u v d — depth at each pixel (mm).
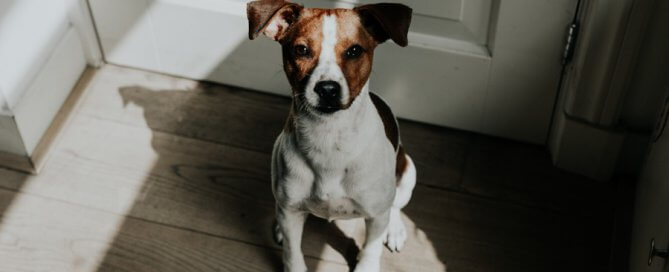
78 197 2125
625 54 1873
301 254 1902
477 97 2191
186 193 2141
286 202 1722
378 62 2178
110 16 2316
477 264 1987
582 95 2010
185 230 2057
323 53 1427
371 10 1460
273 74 2320
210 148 2250
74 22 2328
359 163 1625
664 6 1781
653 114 2006
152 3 2242
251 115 2334
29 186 2148
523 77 2104
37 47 2170
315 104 1440
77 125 2301
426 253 2010
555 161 2189
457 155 2232
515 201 2117
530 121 2203
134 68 2449
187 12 2230
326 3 2096
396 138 1840
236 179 2176
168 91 2395
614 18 1824
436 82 2184
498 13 1982
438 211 2100
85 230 2053
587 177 2168
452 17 2057
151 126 2303
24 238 2033
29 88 2146
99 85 2404
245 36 2240
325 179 1652
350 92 1459
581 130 2076
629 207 2080
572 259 1988
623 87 1944
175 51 2354
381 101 1832
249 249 2018
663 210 1589
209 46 2305
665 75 1915
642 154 2092
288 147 1647
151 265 1988
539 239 2031
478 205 2111
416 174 2188
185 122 2314
